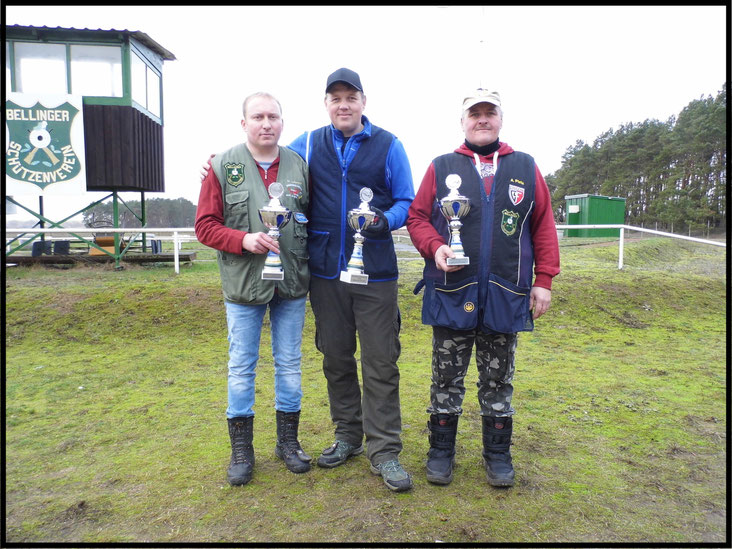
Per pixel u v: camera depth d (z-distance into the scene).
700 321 6.34
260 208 2.60
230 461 2.80
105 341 5.64
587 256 11.23
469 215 2.54
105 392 4.09
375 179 2.69
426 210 2.71
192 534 2.14
